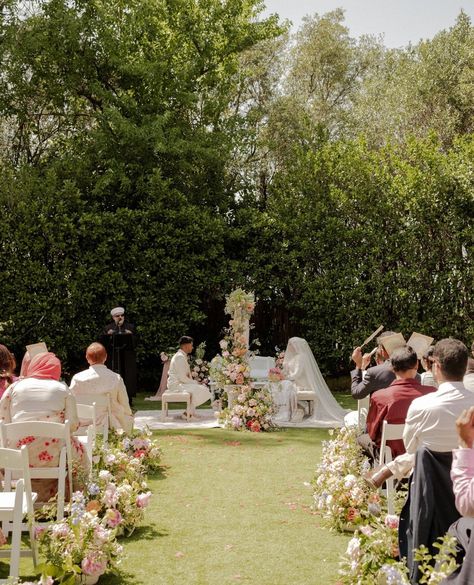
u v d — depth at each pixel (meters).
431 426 3.93
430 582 3.12
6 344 15.05
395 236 15.97
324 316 16.28
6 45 16.09
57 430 5.30
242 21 18.62
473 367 5.23
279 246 16.45
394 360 5.66
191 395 11.73
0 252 15.03
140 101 17.22
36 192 15.43
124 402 8.18
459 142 16.44
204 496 6.79
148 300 15.65
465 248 15.91
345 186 16.55
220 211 17.34
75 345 15.34
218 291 16.89
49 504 5.82
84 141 17.03
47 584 4.04
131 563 4.90
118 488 5.51
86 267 15.39
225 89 18.62
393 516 4.41
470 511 2.89
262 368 13.30
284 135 21.19
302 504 6.50
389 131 22.20
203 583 4.52
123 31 16.98
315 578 4.59
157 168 15.98
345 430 6.67
